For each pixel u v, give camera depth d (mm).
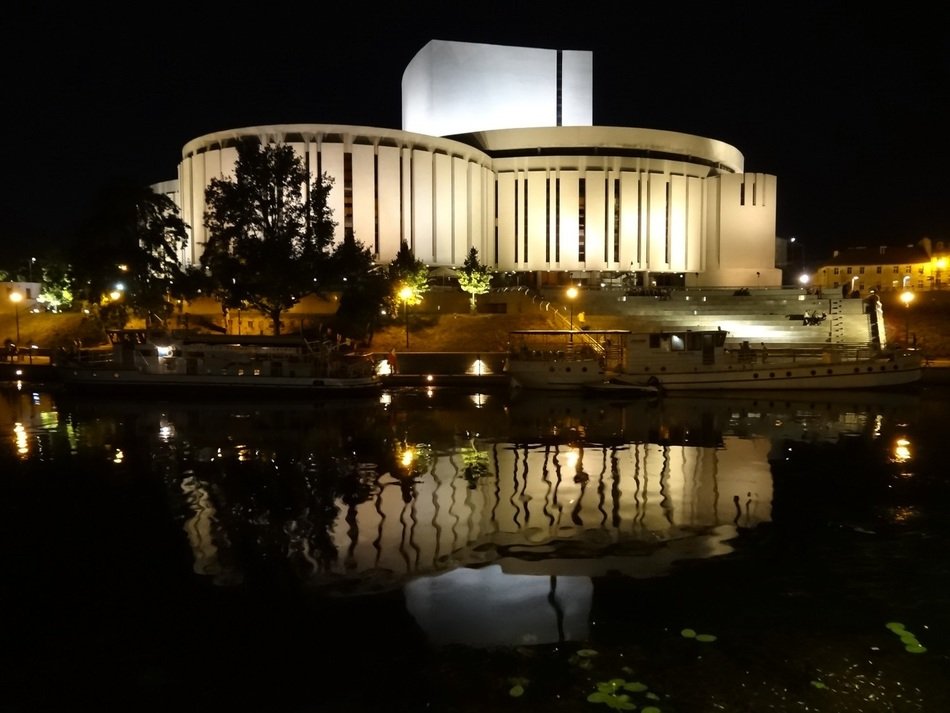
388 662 8414
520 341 50688
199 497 16172
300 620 9586
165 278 51062
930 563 11602
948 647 8570
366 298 49750
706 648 8578
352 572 11344
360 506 15328
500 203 86188
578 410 31594
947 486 17016
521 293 62500
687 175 89062
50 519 14523
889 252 98875
